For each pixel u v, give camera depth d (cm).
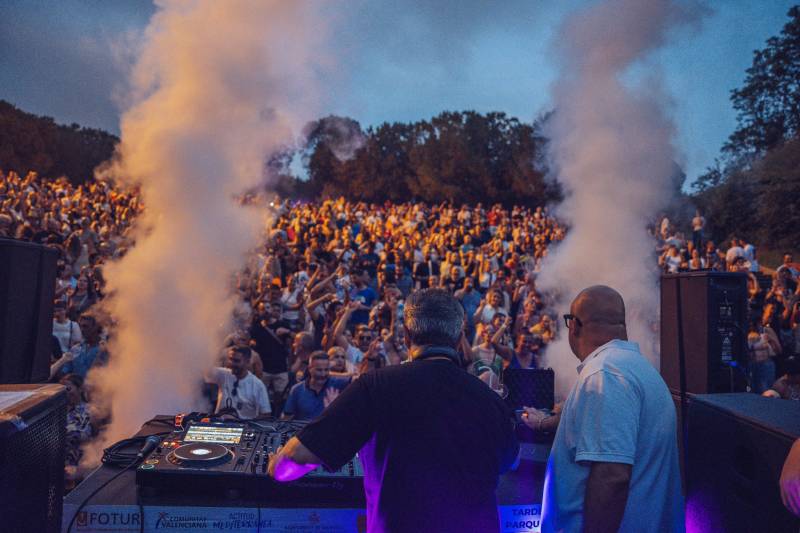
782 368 784
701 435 184
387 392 169
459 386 174
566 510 183
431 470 162
